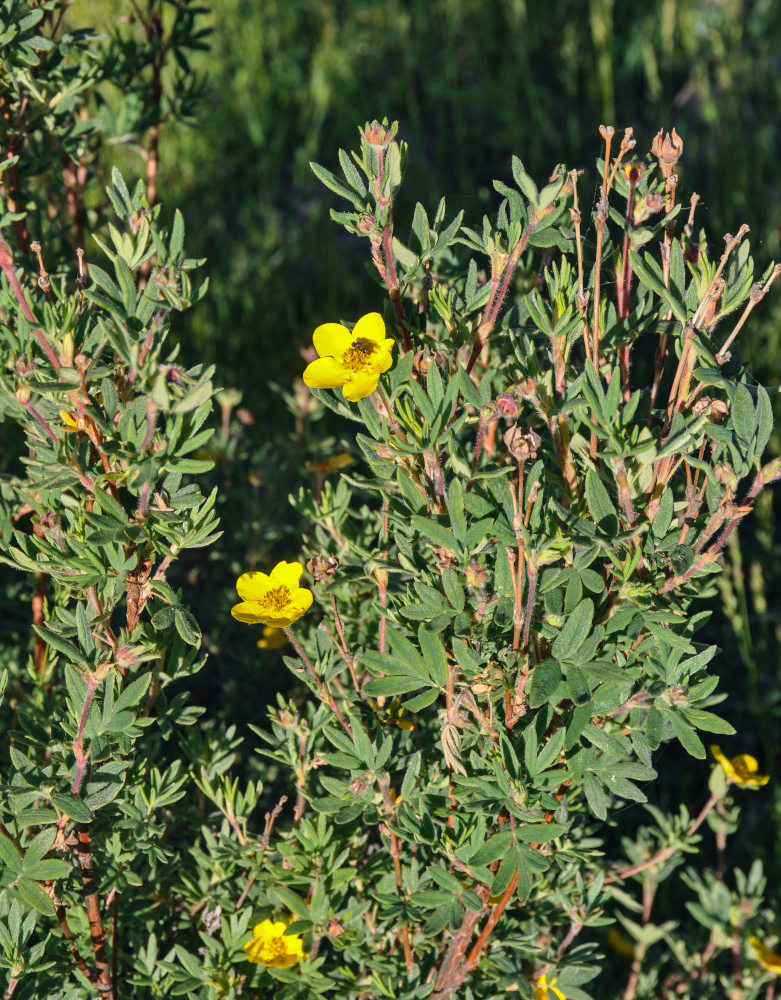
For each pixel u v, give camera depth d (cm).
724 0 305
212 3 289
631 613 118
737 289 119
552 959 129
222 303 211
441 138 263
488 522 117
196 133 254
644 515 120
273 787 140
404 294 121
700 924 145
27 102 135
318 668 125
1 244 118
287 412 185
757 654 157
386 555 125
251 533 148
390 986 124
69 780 120
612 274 126
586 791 119
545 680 116
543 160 265
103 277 118
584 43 292
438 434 118
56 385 117
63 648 118
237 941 126
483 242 120
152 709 129
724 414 118
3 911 121
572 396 119
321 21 298
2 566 146
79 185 145
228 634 146
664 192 123
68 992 123
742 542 176
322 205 245
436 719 129
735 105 264
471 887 122
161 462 118
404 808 122
